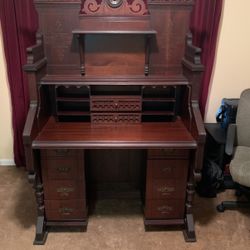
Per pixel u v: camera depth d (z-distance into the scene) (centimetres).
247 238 199
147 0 182
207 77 239
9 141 271
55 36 188
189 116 185
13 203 230
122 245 192
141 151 224
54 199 193
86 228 205
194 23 225
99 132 186
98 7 183
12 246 190
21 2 217
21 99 244
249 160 200
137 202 237
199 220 215
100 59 193
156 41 191
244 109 213
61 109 209
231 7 229
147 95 207
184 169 188
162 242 195
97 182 240
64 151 181
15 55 231
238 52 242
